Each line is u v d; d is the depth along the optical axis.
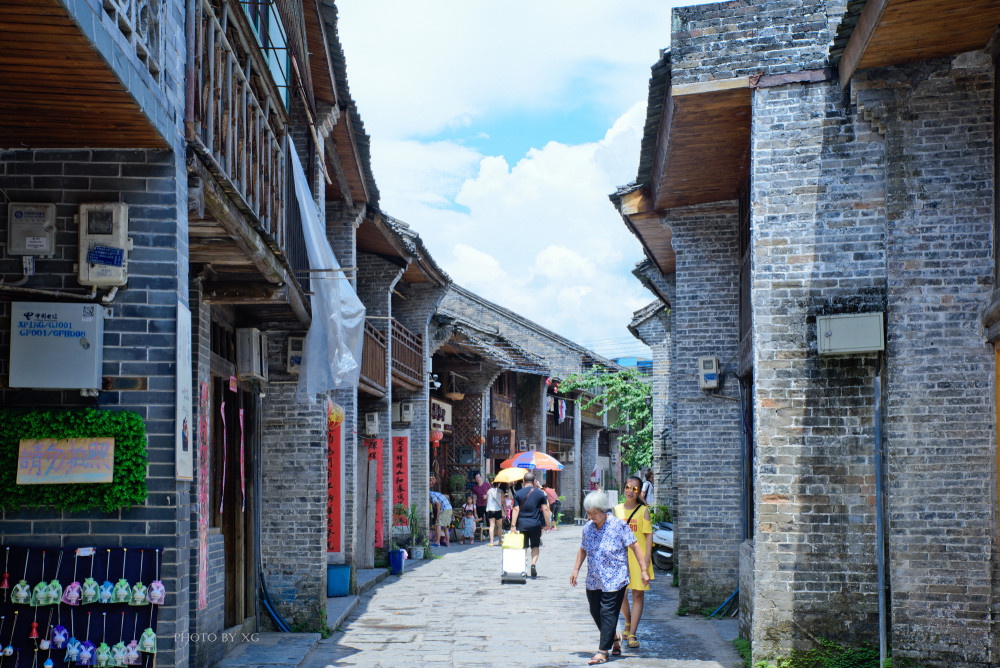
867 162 8.28
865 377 8.12
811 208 8.33
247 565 10.28
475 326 24.39
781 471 8.17
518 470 21.66
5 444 5.33
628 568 9.50
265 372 10.30
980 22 6.83
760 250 8.37
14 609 5.39
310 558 10.74
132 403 5.48
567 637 10.53
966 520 7.42
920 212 7.61
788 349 8.24
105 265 5.45
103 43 4.40
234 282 8.23
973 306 7.52
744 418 11.21
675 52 8.62
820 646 8.02
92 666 5.39
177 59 5.66
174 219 5.55
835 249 8.27
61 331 5.37
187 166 5.76
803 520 8.12
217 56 6.47
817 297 8.25
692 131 9.40
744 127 9.33
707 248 12.23
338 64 10.70
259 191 7.52
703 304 12.23
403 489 19.97
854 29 7.54
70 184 5.56
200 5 6.01
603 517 9.08
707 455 12.30
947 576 7.41
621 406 29.02
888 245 7.68
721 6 8.58
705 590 12.16
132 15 4.91
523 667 8.84
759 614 8.12
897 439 7.56
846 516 8.08
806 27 8.44
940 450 7.49
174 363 5.50
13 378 5.33
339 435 13.97
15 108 4.95
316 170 11.21
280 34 10.71
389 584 15.73
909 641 7.42
